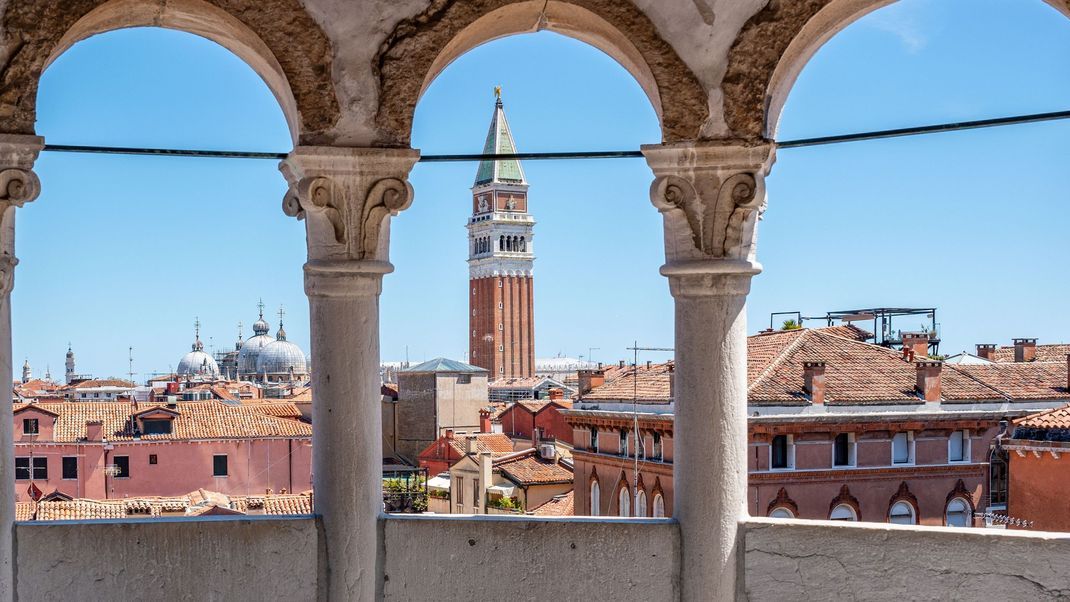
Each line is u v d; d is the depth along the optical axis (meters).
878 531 7.22
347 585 7.45
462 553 7.55
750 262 7.48
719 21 7.51
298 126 7.45
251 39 7.55
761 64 7.52
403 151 7.45
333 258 7.40
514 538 7.53
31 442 45.12
